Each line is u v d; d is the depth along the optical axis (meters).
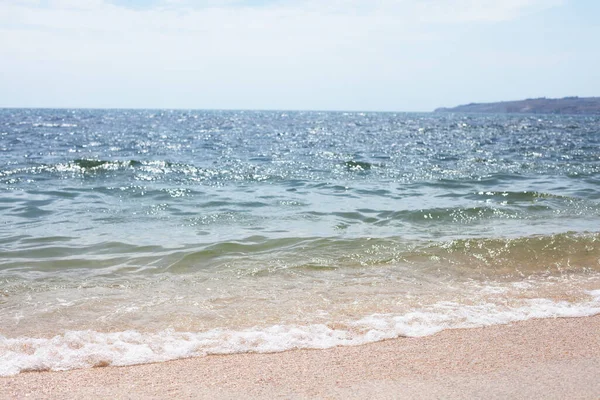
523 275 7.35
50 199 13.34
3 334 5.11
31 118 93.12
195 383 4.10
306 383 4.09
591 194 14.63
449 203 13.19
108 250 8.43
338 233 9.70
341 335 5.13
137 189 15.11
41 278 7.02
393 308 5.93
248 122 89.44
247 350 4.78
